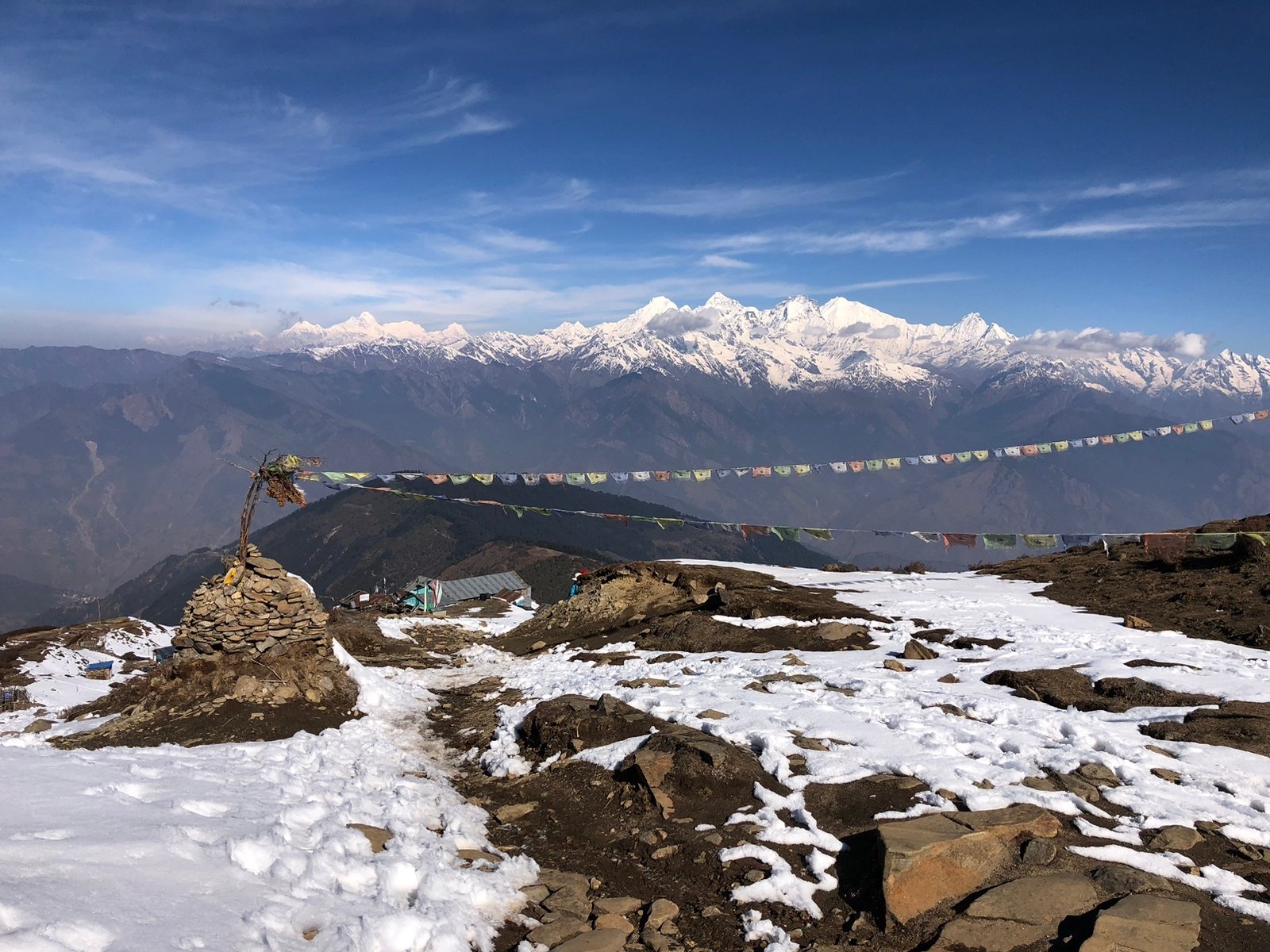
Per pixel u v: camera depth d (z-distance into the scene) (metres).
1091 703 12.98
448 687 20.36
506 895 8.00
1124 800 9.15
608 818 10.16
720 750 10.73
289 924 6.19
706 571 28.64
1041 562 31.64
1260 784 9.53
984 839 8.00
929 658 16.83
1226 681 13.40
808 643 19.39
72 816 7.10
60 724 18.31
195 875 6.45
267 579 16.98
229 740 14.18
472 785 12.27
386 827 9.23
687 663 18.58
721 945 7.30
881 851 7.88
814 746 11.10
